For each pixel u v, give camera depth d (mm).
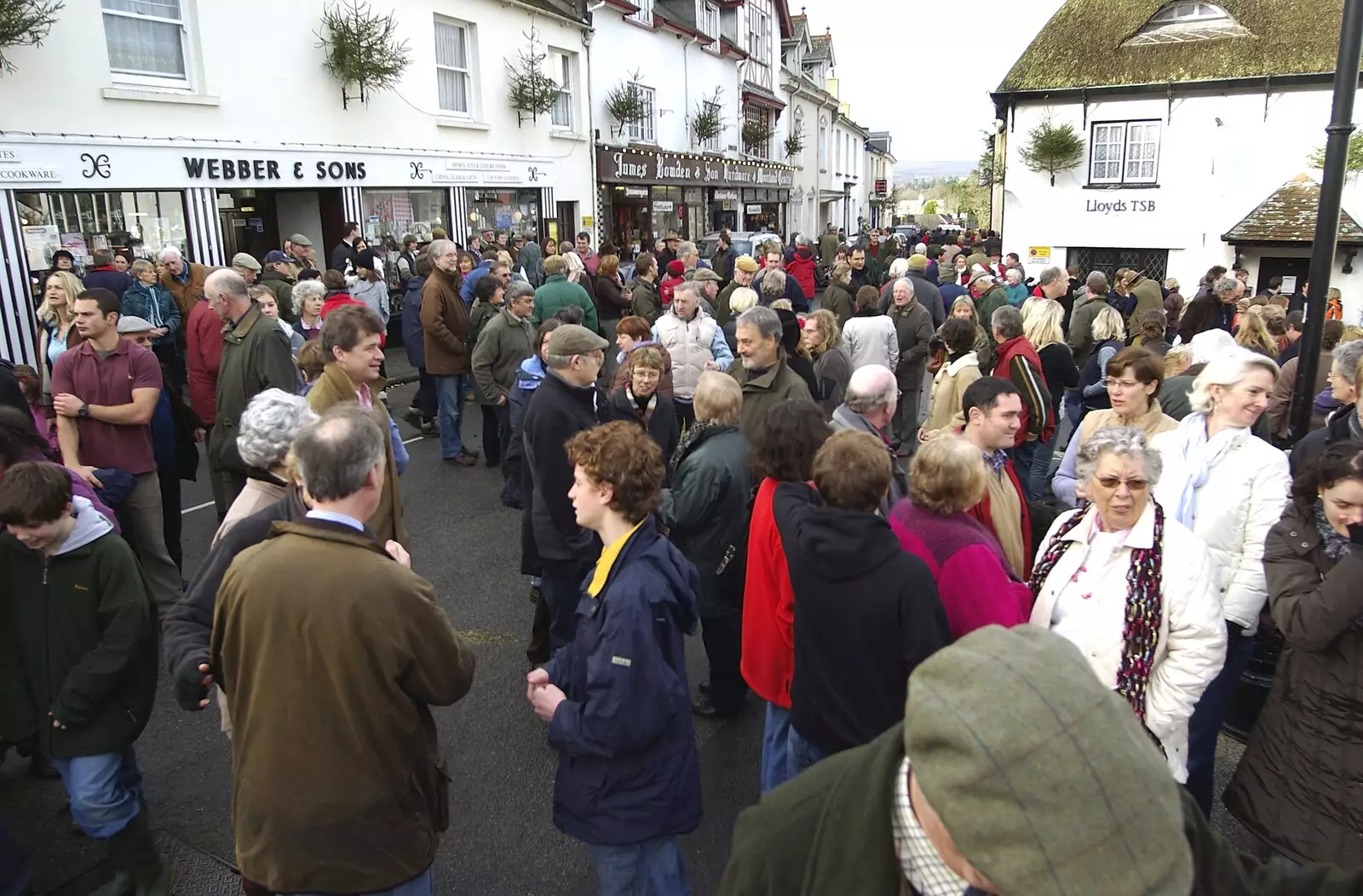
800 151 36469
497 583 5738
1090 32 21891
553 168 18047
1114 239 21672
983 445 3369
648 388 4914
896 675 2463
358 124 13211
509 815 3506
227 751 3941
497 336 7414
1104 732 1001
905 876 1263
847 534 2467
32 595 2797
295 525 2158
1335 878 1412
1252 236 19688
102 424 4605
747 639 3178
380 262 12336
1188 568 2514
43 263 9320
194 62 10789
